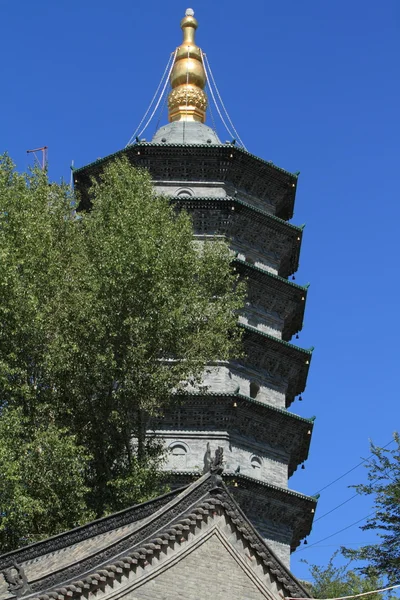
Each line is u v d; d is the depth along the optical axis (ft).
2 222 158.30
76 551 118.21
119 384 152.76
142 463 152.35
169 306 153.99
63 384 152.87
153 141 231.71
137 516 120.26
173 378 155.22
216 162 217.56
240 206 212.64
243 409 195.83
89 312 151.94
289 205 232.73
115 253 153.38
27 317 148.87
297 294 216.13
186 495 109.81
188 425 195.21
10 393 149.69
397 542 156.56
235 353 181.16
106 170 182.09
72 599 99.91
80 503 142.51
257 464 198.90
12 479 132.77
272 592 110.11
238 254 216.13
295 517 197.36
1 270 149.18
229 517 110.22
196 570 106.83
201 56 253.24
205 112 248.52
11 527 141.28
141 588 103.35
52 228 165.37
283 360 210.18
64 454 140.87
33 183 173.47
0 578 121.60
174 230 163.94
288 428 202.18
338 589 203.10
